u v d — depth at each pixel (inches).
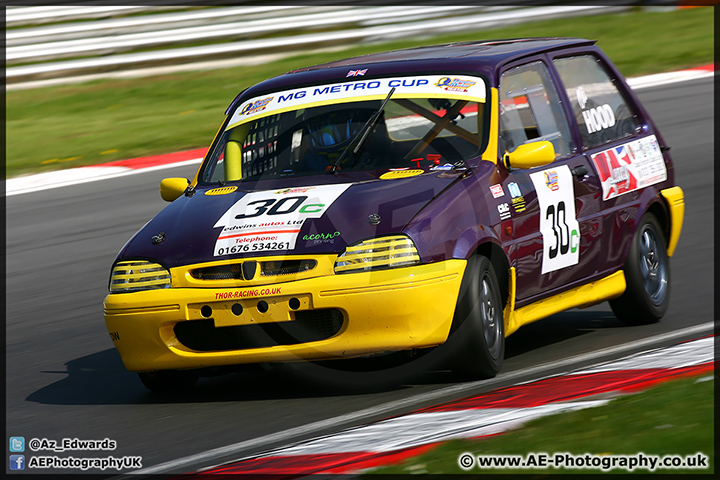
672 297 719.7
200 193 585.3
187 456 439.5
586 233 609.6
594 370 510.3
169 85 2213.3
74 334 736.3
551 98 630.5
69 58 2234.3
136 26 2301.9
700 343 550.9
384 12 2465.6
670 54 2186.3
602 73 689.0
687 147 1327.5
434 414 450.0
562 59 657.6
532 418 413.1
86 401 561.0
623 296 647.1
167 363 518.9
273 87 639.8
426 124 581.0
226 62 2368.4
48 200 1311.5
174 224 548.1
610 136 665.0
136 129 1807.3
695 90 1754.4
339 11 2455.7
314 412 490.0
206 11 2368.4
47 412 542.6
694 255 838.5
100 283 897.5
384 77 613.0
